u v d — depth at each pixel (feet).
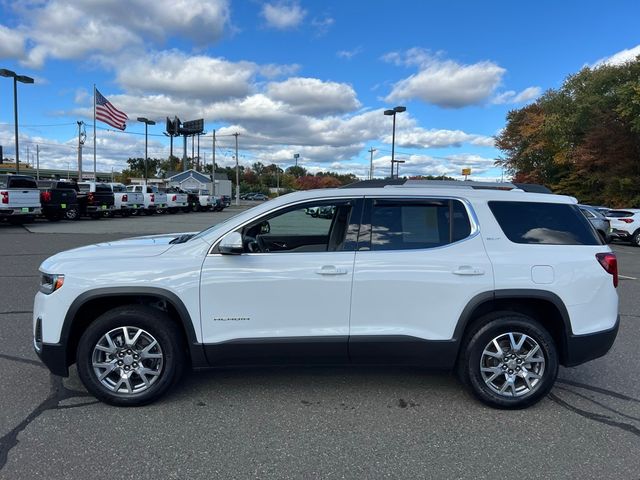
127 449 11.09
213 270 12.84
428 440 11.71
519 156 146.92
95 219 94.22
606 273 13.66
